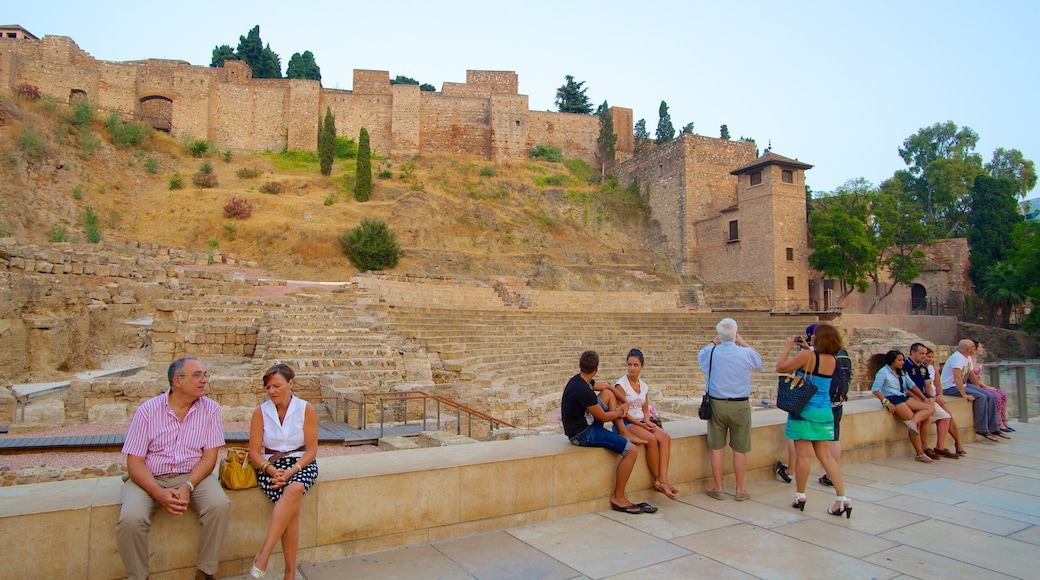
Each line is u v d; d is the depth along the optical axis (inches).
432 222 2082.9
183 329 800.3
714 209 2365.9
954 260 2263.8
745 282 2066.9
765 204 2023.9
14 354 702.5
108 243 1168.2
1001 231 2197.3
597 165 3102.9
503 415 669.9
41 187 1744.6
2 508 181.8
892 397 400.5
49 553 180.7
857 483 336.8
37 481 294.4
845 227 1905.8
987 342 1865.2
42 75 2262.6
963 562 227.0
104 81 2396.7
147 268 980.6
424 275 1702.8
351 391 565.6
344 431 506.6
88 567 186.1
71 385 533.6
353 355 713.6
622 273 2053.4
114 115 2235.5
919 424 403.9
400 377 677.3
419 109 2807.6
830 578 210.7
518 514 261.0
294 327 793.6
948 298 2220.7
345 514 224.4
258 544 213.3
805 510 286.2
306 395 629.3
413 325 993.5
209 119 2561.5
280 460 214.4
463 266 1895.9
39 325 735.1
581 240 2389.3
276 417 218.5
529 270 1987.0
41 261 861.8
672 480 306.0
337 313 941.2
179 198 1935.3
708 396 308.2
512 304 1535.4
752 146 2448.3
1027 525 268.4
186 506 191.3
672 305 1729.8
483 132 2928.2
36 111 2004.2
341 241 1754.4
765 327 1440.7
